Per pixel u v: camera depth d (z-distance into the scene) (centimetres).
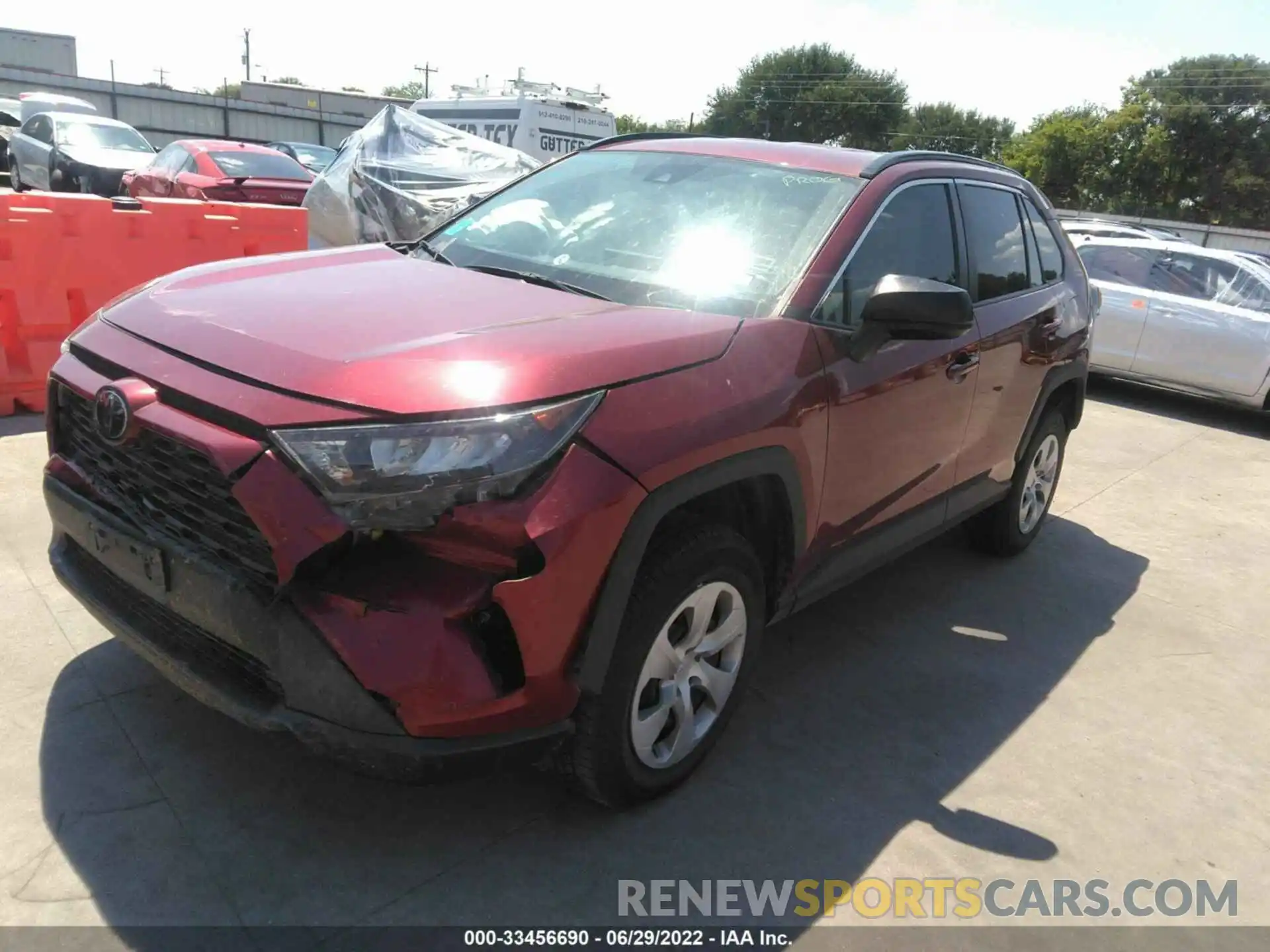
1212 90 6116
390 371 208
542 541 202
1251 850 280
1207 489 664
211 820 242
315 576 202
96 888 218
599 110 1338
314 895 224
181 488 217
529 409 206
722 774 287
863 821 273
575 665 220
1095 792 300
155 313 251
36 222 523
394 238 921
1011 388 406
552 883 236
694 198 327
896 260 330
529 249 322
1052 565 491
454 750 208
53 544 275
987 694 353
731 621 270
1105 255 965
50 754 258
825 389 279
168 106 3862
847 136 7125
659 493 224
